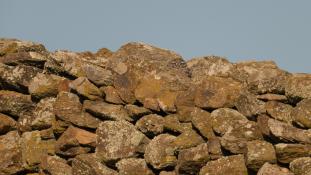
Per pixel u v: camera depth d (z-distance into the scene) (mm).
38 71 23734
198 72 21516
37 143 22875
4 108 23625
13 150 23281
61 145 21984
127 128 21141
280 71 20016
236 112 19484
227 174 18969
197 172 19750
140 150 20875
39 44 24188
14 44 24266
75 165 21641
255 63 20703
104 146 21281
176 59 21688
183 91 20672
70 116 22062
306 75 18938
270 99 19078
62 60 23203
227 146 19062
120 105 21641
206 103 19938
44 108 22922
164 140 20391
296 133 18250
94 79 22047
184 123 20359
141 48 22234
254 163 18562
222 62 20859
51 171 22109
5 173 23172
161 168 20312
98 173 21141
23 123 23344
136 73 21562
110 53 23391
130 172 20734
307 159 17828
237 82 20203
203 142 19828
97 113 21719
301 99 18703
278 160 18344
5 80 23812
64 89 22766
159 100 20828
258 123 19016
